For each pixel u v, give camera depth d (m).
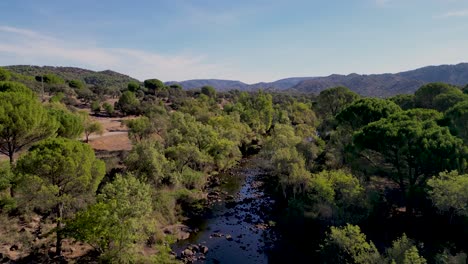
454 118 40.34
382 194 35.69
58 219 24.95
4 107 34.69
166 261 27.83
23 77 115.12
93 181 27.34
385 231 31.48
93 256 27.16
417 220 32.47
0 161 41.28
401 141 33.47
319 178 33.09
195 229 37.97
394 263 19.88
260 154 59.16
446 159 30.72
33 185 23.55
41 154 24.03
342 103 85.88
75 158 25.03
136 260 25.14
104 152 56.53
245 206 45.62
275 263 30.47
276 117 102.38
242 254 32.25
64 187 25.56
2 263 23.72
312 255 30.52
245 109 101.75
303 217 34.47
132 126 60.16
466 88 73.38
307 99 159.50
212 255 32.00
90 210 23.67
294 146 47.78
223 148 57.41
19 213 31.02
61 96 100.38
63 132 48.28
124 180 26.45
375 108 49.88
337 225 30.80
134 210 24.45
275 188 48.88
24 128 34.97
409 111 43.78
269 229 37.88
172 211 39.56
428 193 28.23
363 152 39.38
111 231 23.22
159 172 40.25
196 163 54.25
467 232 26.97
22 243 26.59
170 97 137.25
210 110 99.19
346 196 31.12
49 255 26.20
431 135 33.34
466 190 24.72
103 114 100.00
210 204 45.97
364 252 23.16
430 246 27.33
